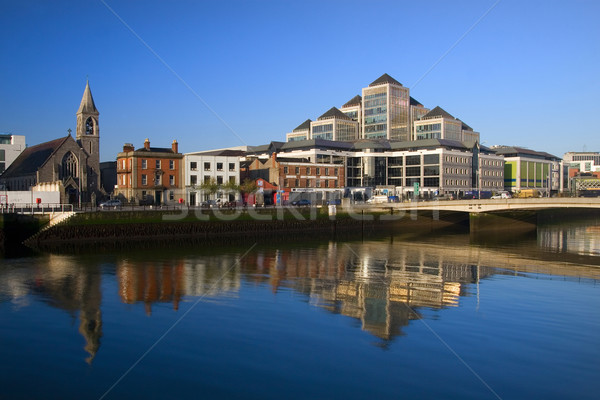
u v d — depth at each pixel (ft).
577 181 573.33
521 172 515.91
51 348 66.03
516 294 101.60
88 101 328.08
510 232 263.49
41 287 104.06
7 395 52.42
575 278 121.80
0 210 186.50
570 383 56.24
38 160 320.91
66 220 188.14
